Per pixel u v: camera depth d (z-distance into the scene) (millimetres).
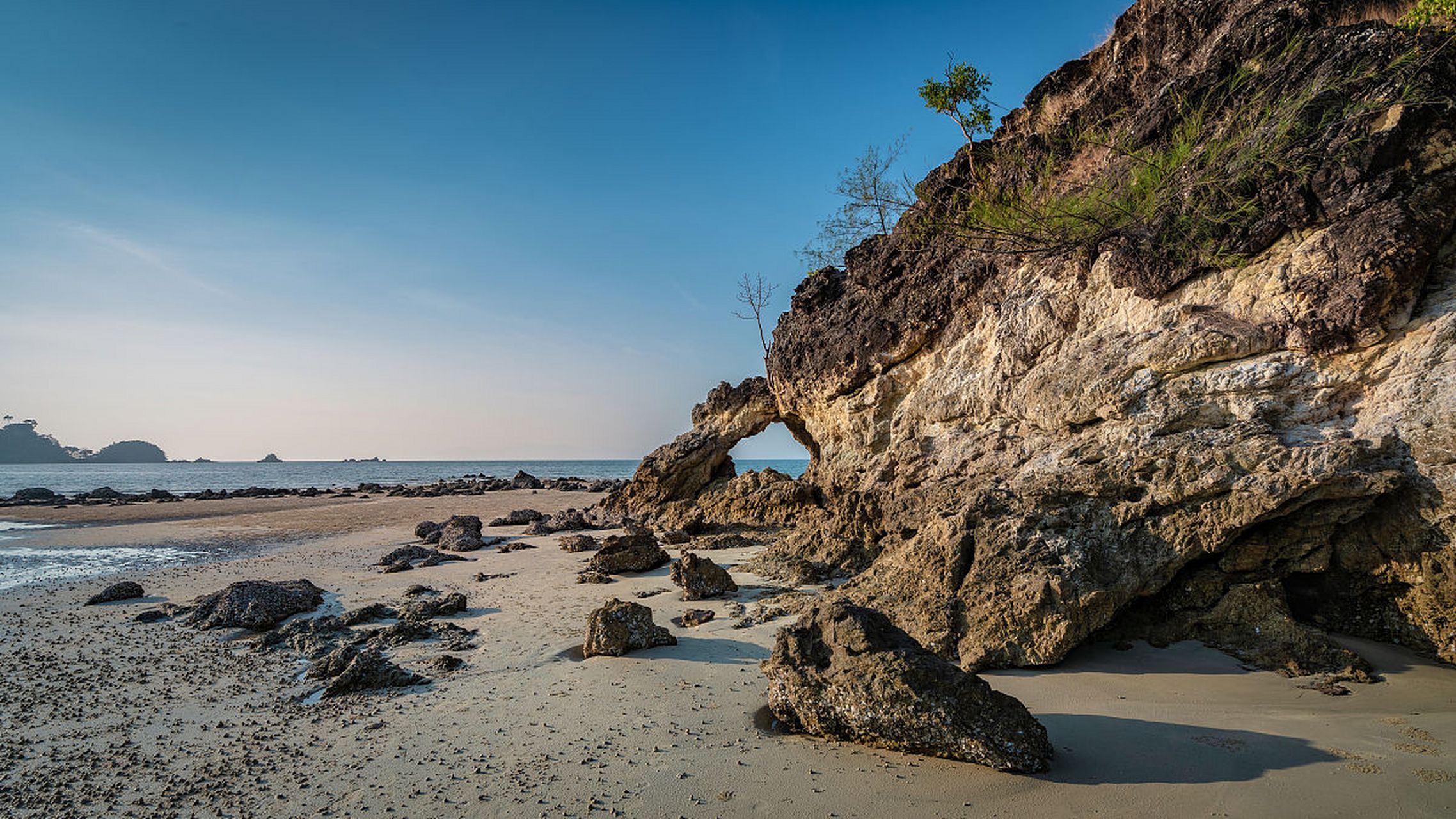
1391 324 8914
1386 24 10203
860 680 6613
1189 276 11281
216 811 5871
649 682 8844
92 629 12719
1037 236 13984
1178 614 9664
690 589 13898
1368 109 9562
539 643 10992
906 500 15352
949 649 9336
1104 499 10352
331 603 14617
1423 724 6598
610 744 6961
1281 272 10047
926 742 6289
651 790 5961
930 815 5387
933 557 10695
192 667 10289
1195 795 5539
